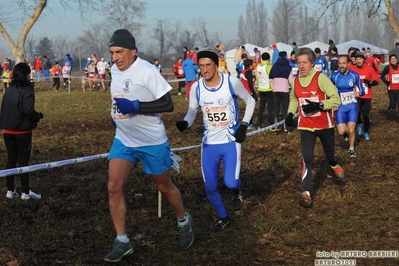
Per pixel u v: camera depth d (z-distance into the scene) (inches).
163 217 254.2
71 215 261.3
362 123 469.1
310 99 267.6
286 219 249.3
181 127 225.1
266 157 389.1
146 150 199.2
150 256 208.5
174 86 1290.6
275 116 505.0
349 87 377.4
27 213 265.0
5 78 1228.5
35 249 214.7
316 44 1694.1
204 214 258.8
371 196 282.8
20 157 287.0
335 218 249.3
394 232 229.0
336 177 325.1
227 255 208.8
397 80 531.8
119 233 200.2
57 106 856.9
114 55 191.0
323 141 277.6
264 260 203.3
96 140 503.5
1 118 283.1
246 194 295.3
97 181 325.1
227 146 227.1
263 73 524.1
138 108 189.2
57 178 338.0
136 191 301.9
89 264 199.9
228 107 224.8
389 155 386.0
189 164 370.9
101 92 1153.4
